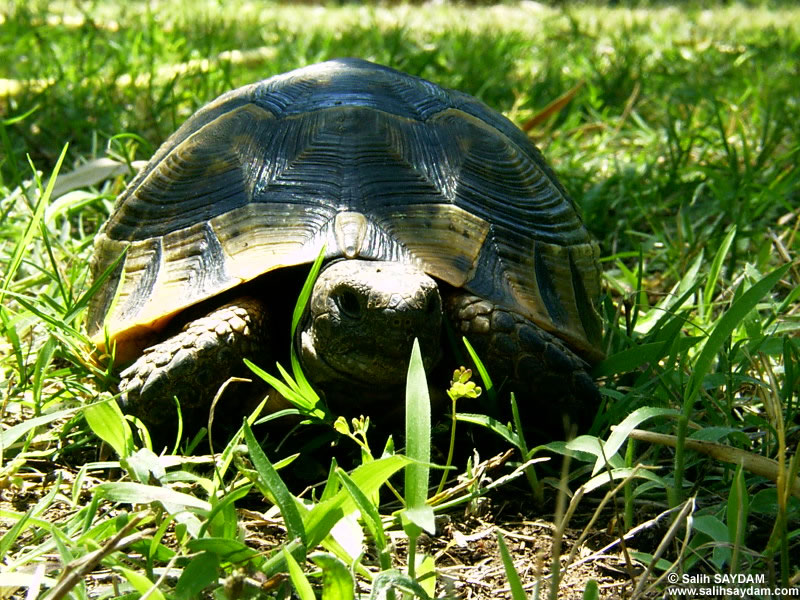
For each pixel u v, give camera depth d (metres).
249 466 0.33
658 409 0.33
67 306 0.40
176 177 0.39
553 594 0.27
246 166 0.38
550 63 0.93
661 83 0.86
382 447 0.36
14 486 0.34
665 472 0.35
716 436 0.33
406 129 0.39
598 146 0.67
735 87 0.84
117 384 0.38
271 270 0.36
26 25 0.96
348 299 0.35
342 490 0.29
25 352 0.40
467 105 0.42
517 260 0.38
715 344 0.32
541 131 0.71
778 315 0.42
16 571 0.29
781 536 0.29
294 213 0.37
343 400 0.36
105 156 0.59
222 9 1.19
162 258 0.37
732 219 0.53
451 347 0.37
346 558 0.29
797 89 0.82
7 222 0.49
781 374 0.39
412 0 1.79
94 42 0.92
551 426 0.36
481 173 0.39
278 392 0.35
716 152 0.65
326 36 1.01
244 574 0.27
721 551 0.30
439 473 0.35
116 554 0.29
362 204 0.37
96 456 0.36
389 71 0.43
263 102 0.41
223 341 0.35
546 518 0.33
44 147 0.61
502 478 0.32
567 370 0.36
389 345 0.34
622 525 0.32
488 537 0.32
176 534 0.29
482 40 1.04
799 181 0.56
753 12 1.67
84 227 0.52
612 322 0.41
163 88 0.71
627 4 1.71
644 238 0.54
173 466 0.34
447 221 0.37
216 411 0.36
